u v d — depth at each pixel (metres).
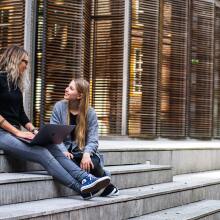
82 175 5.10
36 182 5.04
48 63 9.66
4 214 4.13
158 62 11.50
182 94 11.98
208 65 12.52
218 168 10.66
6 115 5.36
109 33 11.12
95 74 11.17
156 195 6.25
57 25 9.75
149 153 8.26
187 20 12.02
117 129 11.11
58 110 5.55
